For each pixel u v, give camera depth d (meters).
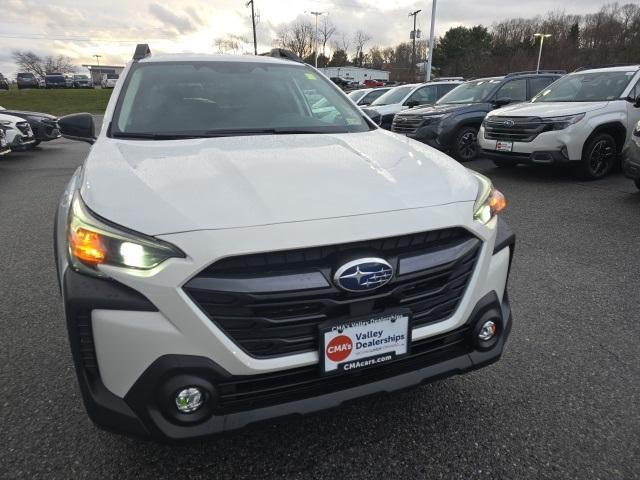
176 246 1.53
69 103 33.66
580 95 7.65
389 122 12.13
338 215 1.68
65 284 1.63
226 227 1.57
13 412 2.30
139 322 1.54
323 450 2.08
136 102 2.87
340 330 1.68
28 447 2.08
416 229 1.72
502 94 9.55
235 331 1.60
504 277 2.07
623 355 2.74
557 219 5.38
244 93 3.07
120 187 1.77
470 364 1.97
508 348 2.82
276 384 1.70
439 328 1.85
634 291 3.55
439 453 2.05
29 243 4.92
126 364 1.58
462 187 2.00
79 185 1.96
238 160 2.09
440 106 9.66
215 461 2.02
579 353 2.76
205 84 3.08
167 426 1.62
